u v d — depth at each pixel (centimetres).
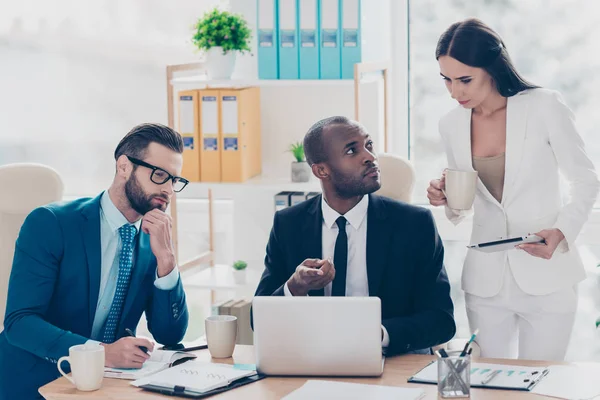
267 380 227
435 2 409
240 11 412
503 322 287
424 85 418
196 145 380
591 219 393
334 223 272
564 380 218
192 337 450
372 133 399
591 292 403
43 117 457
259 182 378
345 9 365
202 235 445
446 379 207
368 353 225
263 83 369
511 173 276
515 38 401
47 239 266
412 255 269
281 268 279
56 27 448
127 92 449
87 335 271
